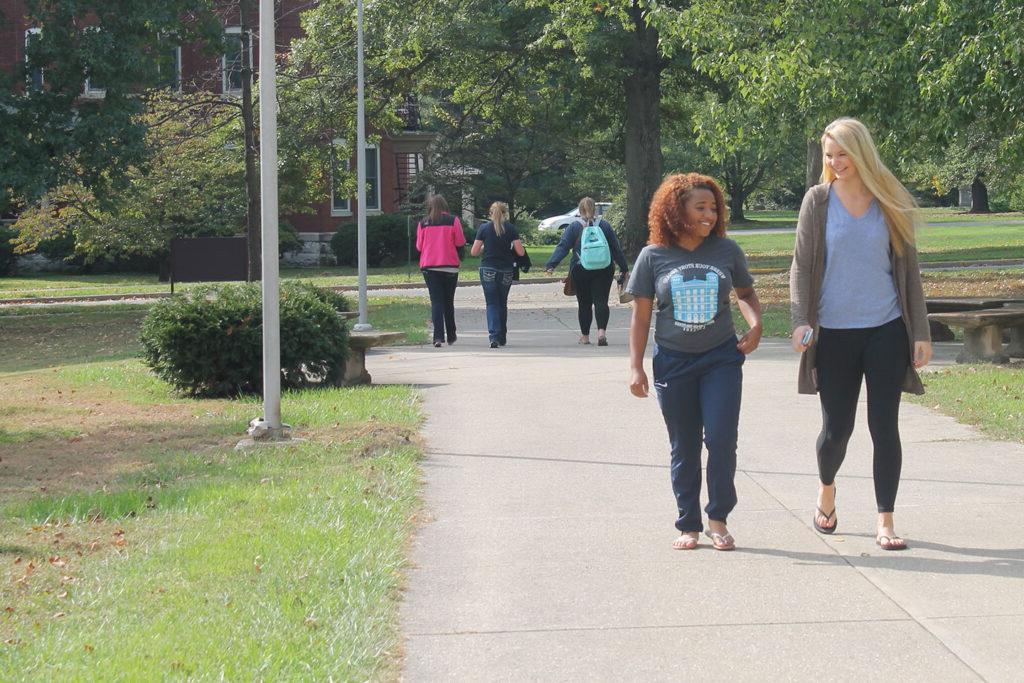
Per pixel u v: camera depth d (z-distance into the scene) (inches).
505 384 510.0
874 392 249.3
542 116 1694.1
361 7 816.3
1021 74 626.8
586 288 661.9
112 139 930.1
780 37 793.6
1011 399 414.3
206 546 255.4
